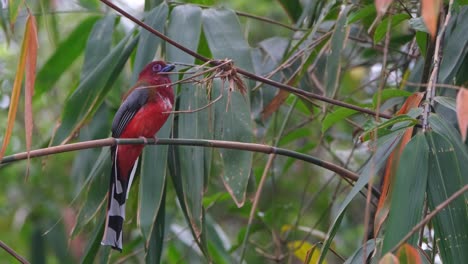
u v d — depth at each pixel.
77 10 12.05
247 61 9.14
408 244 5.84
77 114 9.42
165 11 9.56
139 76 9.88
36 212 14.08
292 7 11.65
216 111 8.74
